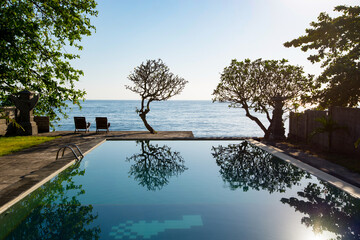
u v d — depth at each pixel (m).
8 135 12.54
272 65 13.27
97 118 13.61
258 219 4.08
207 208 4.54
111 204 4.63
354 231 3.65
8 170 6.05
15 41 10.88
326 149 9.05
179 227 3.78
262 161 7.89
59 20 11.72
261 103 13.40
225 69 13.94
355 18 10.62
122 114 63.44
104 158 8.26
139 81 14.60
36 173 5.66
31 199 4.65
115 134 13.34
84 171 6.74
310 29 11.65
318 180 5.90
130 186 5.70
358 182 5.39
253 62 13.63
